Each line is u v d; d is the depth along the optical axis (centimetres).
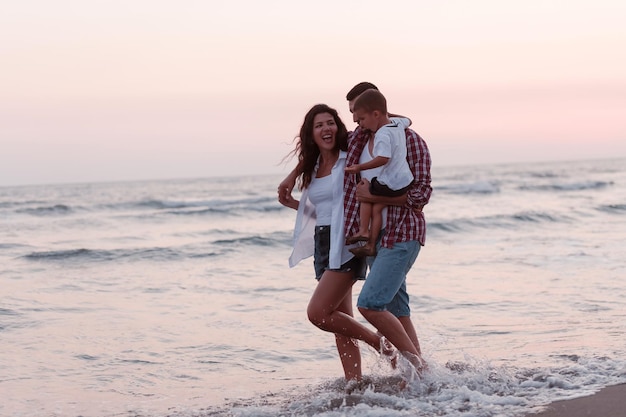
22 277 1160
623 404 384
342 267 446
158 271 1236
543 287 931
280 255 1473
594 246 1422
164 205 3353
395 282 436
